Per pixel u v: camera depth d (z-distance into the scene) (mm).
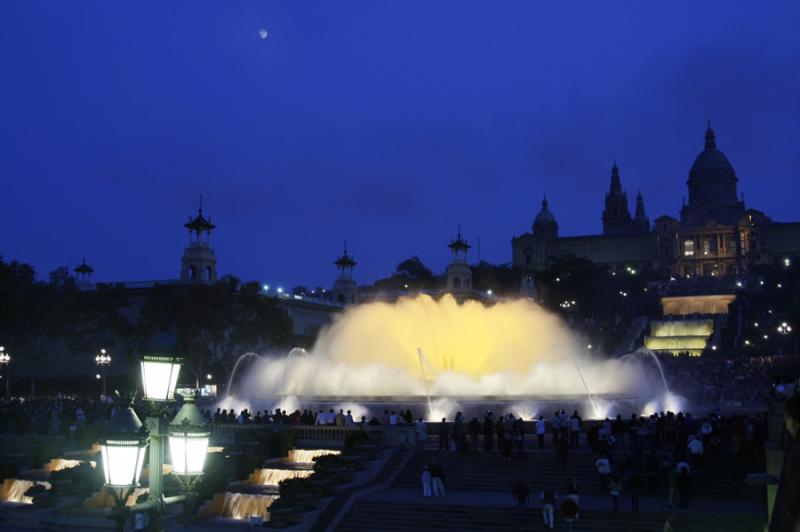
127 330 116188
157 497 16016
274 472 54562
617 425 53875
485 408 67375
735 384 115375
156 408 16312
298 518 44594
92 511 49875
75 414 77375
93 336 120688
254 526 44688
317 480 49719
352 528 44094
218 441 61719
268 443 59062
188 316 109562
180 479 16312
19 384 131125
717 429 51906
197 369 114812
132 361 122500
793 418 8016
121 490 15195
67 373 139000
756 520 39562
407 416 62156
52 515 50469
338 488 48938
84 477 54469
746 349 172125
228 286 119938
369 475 52375
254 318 117812
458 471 52000
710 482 46594
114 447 14992
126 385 126500
